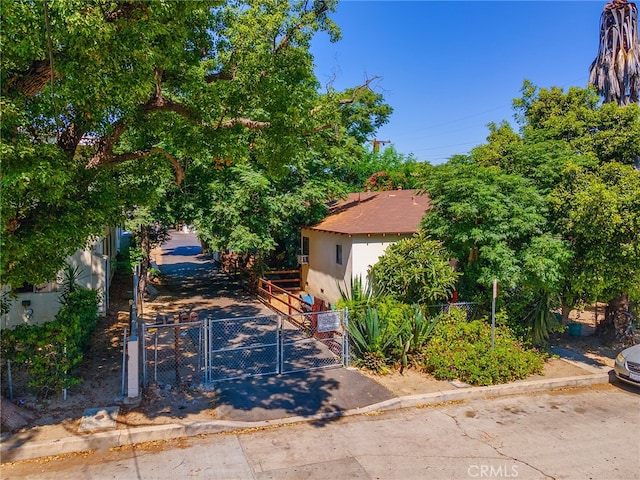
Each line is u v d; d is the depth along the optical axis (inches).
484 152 471.8
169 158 345.1
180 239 1855.3
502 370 350.3
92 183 280.5
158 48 256.2
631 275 374.0
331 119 564.1
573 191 372.5
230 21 365.1
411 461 236.5
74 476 217.9
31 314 430.6
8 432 249.0
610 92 513.3
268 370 360.2
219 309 588.4
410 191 788.6
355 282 475.2
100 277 508.4
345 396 316.8
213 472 222.7
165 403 295.0
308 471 225.0
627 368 350.0
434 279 433.1
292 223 716.0
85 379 326.0
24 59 227.3
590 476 224.7
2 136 216.7
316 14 444.1
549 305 417.7
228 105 354.0
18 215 248.8
